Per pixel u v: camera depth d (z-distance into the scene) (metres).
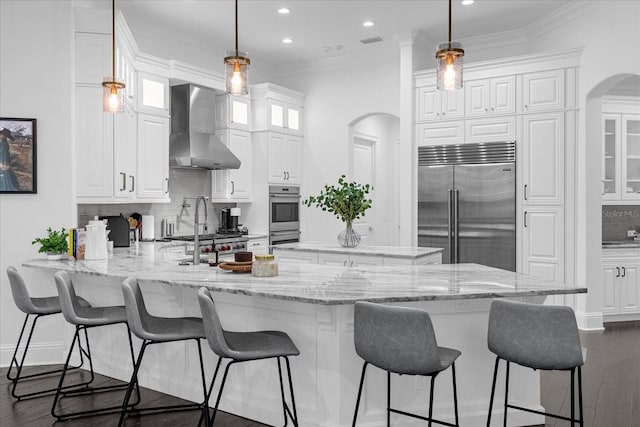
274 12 5.28
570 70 5.13
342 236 4.86
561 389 3.48
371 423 2.69
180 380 3.36
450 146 5.76
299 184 7.12
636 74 4.42
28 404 3.25
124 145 4.61
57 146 4.12
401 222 6.09
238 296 3.02
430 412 2.22
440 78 3.02
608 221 6.30
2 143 3.99
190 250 4.74
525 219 5.38
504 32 5.93
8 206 4.03
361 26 5.72
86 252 3.86
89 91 4.23
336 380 2.66
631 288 5.56
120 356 3.71
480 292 2.53
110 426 2.93
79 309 3.17
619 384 3.59
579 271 5.12
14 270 3.27
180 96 5.83
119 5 5.05
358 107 6.74
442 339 2.77
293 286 2.70
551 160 5.24
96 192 4.30
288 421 2.87
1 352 4.00
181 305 3.30
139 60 5.07
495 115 5.52
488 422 2.47
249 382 3.04
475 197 5.62
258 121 6.56
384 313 2.18
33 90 4.07
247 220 6.70
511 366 2.87
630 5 4.45
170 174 5.96
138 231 5.21
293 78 7.25
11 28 4.02
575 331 2.16
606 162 6.11
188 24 5.61
